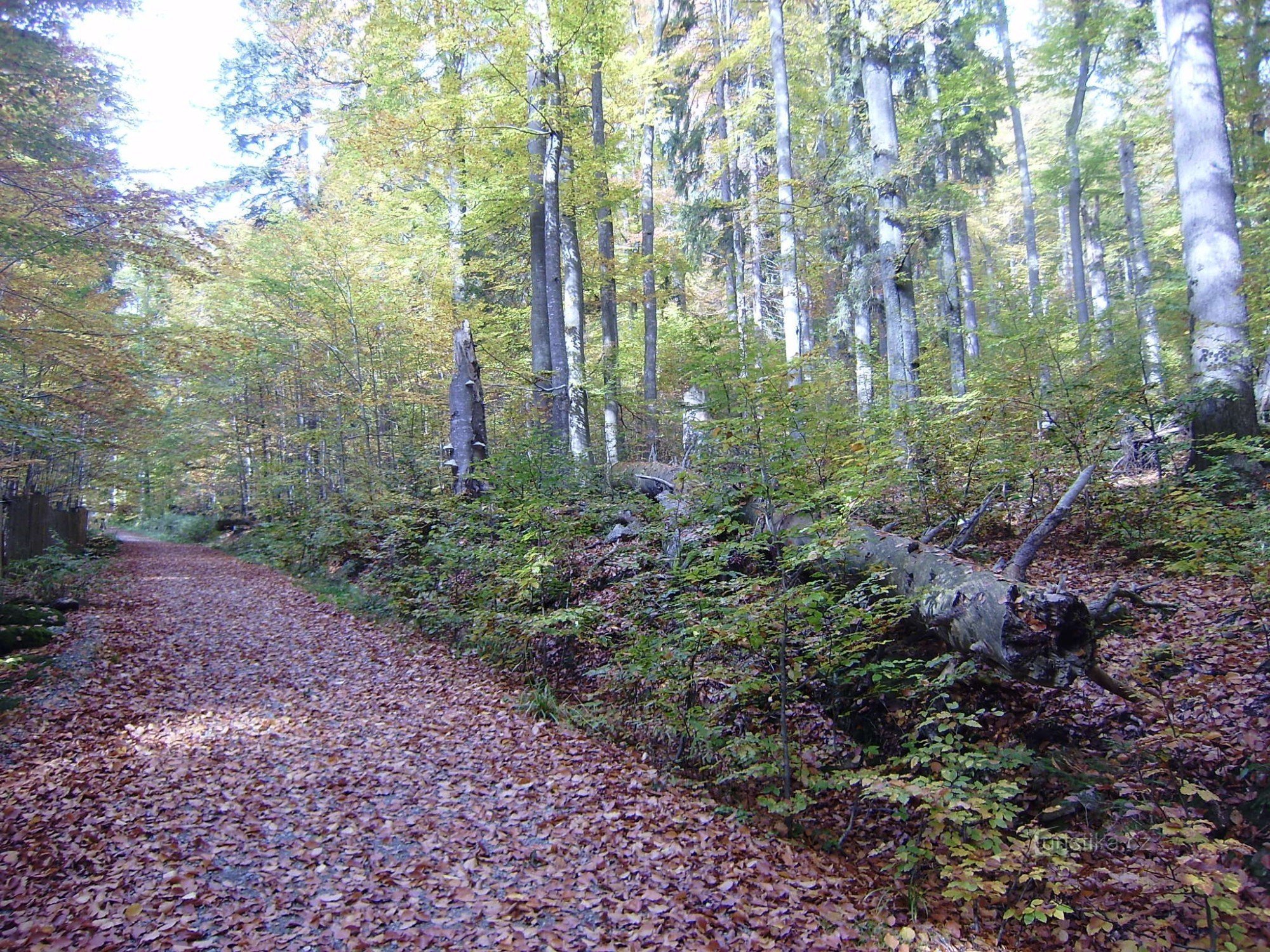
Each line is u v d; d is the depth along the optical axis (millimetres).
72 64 10266
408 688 7418
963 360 16906
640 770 5293
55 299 11523
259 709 6766
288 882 3861
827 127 16266
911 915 3541
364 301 16641
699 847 4203
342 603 11969
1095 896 3312
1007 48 19109
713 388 6391
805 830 4461
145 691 7211
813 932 3426
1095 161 17938
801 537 5672
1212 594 5777
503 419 16078
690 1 18297
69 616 10555
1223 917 2996
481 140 13383
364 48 14031
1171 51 9422
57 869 3936
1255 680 4418
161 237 10844
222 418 23969
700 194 21312
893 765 3988
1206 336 8750
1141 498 7645
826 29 14695
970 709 4527
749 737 4793
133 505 35469
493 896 3734
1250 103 13609
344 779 5191
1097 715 4508
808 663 4914
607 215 15719
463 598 9211
